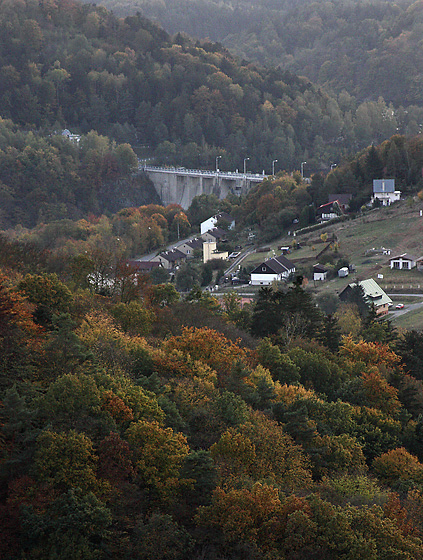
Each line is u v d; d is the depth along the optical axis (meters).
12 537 49.75
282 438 67.44
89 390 59.69
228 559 52.72
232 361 85.44
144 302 111.44
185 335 86.44
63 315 69.38
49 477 52.38
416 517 62.12
